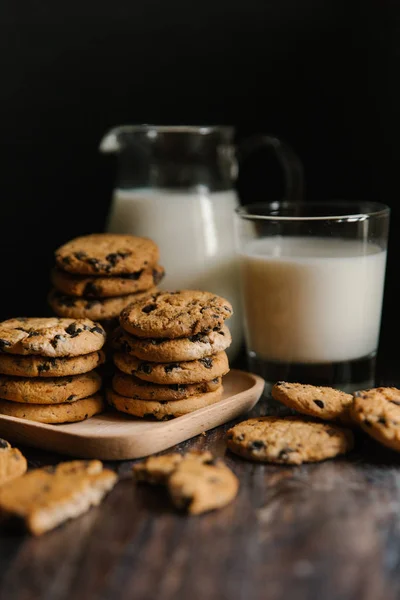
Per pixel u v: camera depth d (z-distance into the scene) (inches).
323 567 17.5
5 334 22.4
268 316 24.9
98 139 32.8
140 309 23.1
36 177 33.3
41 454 21.9
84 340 22.5
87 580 17.3
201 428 22.5
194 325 22.3
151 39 31.7
